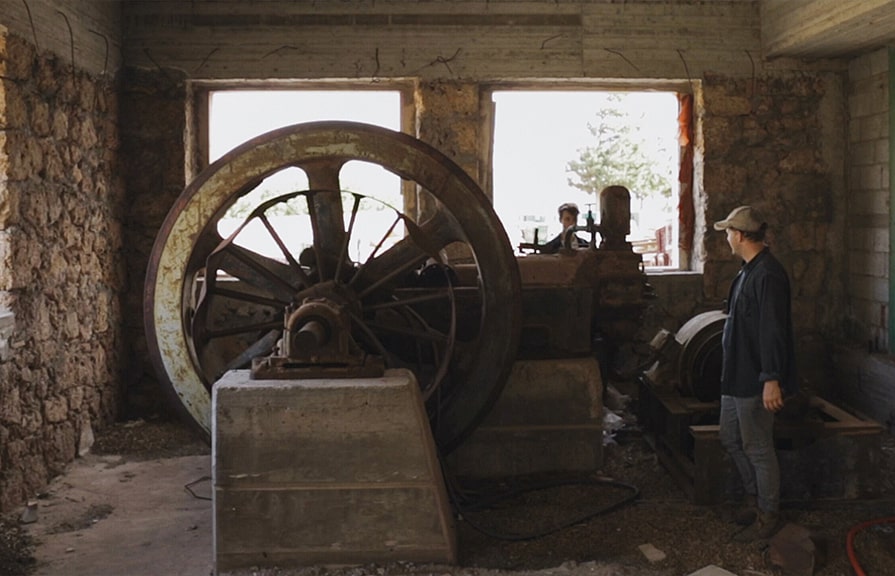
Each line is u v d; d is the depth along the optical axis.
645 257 8.19
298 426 3.41
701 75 6.18
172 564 3.55
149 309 4.11
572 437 4.52
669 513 4.04
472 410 4.13
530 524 3.93
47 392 4.64
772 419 3.69
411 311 4.16
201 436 4.20
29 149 4.42
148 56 5.98
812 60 6.23
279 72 6.03
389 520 3.44
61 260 4.85
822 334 6.34
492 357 4.12
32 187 4.46
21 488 4.27
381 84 6.17
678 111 6.39
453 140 6.09
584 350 4.55
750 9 6.19
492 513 4.09
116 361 5.80
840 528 3.84
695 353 4.68
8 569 3.48
